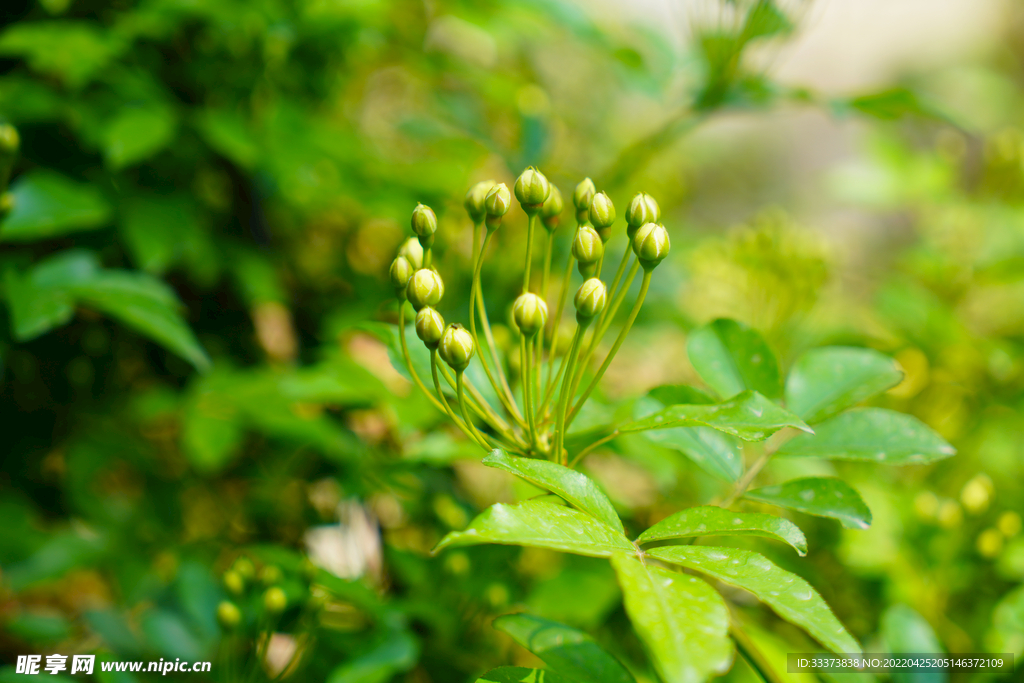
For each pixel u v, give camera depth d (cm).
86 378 51
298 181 41
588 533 28
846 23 161
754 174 131
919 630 35
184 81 46
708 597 27
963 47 154
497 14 47
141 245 40
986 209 55
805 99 41
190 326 52
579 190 32
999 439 48
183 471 54
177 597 41
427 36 51
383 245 58
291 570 36
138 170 44
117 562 45
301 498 49
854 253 97
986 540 39
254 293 44
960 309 55
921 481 48
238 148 40
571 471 29
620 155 46
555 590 37
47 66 41
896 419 32
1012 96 103
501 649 39
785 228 48
